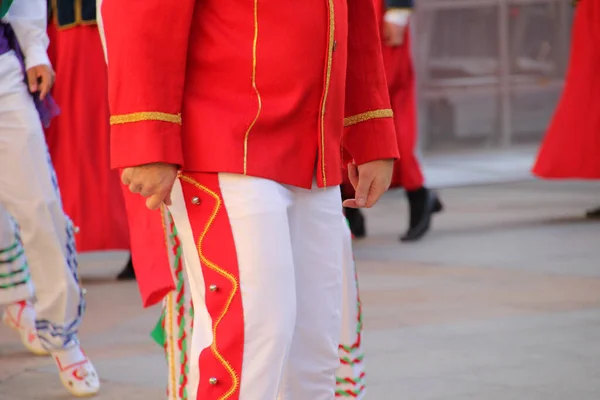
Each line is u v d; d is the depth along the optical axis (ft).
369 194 13.83
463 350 22.58
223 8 11.92
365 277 31.45
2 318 26.71
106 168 31.78
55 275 19.92
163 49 11.48
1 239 22.36
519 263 33.09
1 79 19.65
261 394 11.68
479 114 65.46
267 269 11.63
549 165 41.57
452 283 30.17
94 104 31.60
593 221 41.63
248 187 11.74
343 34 12.59
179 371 15.20
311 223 12.64
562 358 21.75
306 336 12.87
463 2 64.28
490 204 47.55
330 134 12.51
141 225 14.88
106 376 21.40
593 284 29.48
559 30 65.98
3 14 19.66
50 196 19.89
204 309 12.14
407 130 37.19
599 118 40.70
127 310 27.84
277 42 11.93
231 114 11.87
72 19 31.19
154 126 11.41
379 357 22.11
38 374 21.80
